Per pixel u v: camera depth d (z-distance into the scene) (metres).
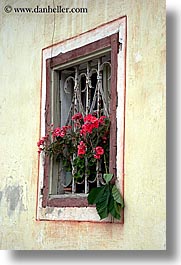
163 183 2.99
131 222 3.15
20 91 4.27
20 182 4.13
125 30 3.38
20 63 4.30
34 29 4.21
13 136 4.26
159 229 2.98
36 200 3.96
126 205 3.19
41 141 3.93
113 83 3.41
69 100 3.96
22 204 4.07
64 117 3.96
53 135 3.85
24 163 4.13
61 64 3.92
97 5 3.63
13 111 4.30
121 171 3.27
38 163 4.01
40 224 3.88
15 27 4.37
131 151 3.22
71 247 3.57
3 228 4.15
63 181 3.86
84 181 3.63
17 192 4.13
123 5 3.41
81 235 3.50
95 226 3.40
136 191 3.14
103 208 3.23
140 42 3.25
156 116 3.09
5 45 4.44
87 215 3.48
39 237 3.87
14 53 4.36
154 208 3.02
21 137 4.20
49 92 4.00
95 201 3.27
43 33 4.12
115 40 3.43
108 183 3.27
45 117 4.01
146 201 3.07
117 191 3.22
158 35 3.13
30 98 4.18
